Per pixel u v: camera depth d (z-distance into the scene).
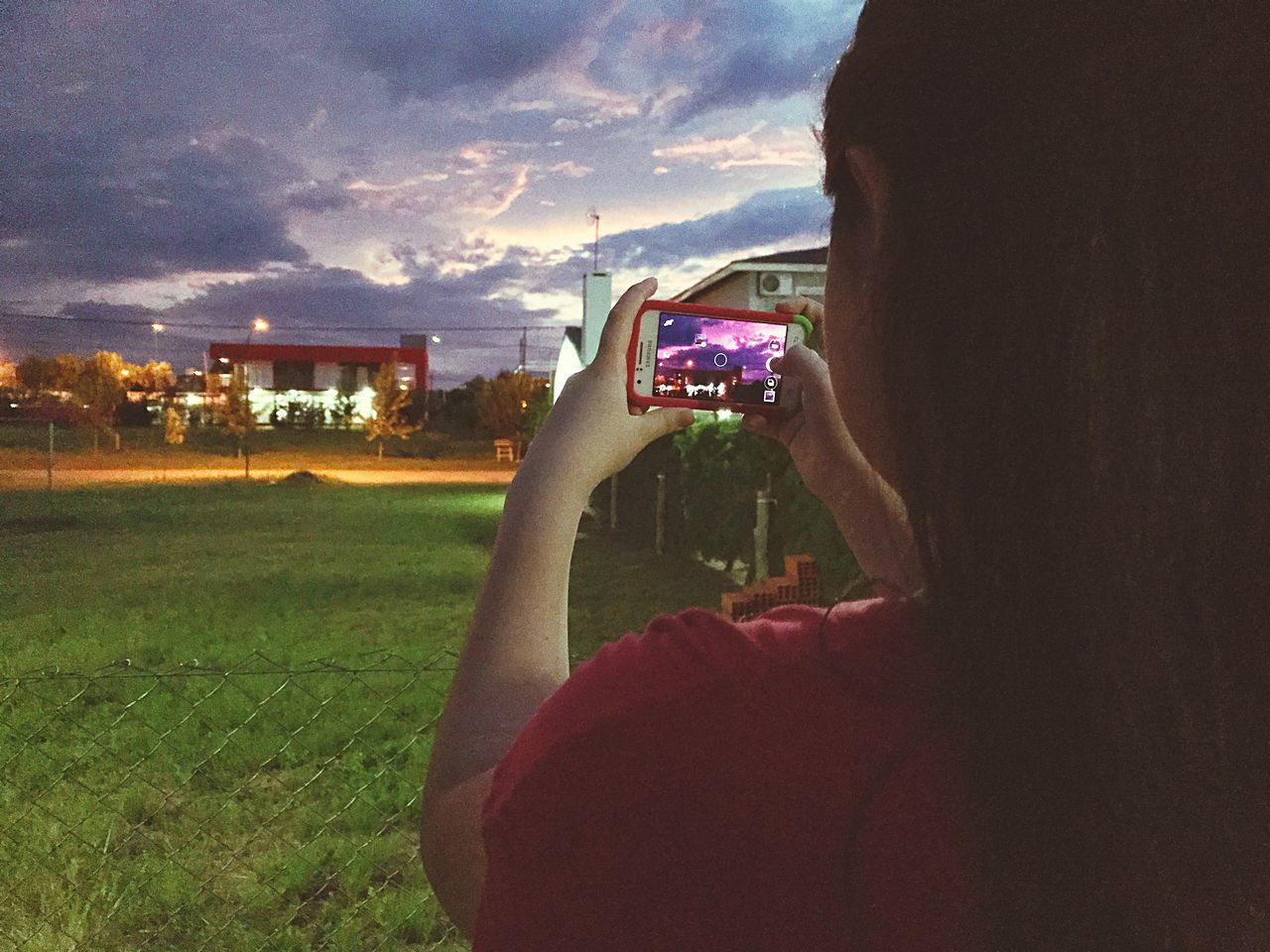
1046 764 0.36
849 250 0.45
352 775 3.95
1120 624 0.35
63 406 55.78
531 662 0.54
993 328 0.37
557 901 0.39
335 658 5.83
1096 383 0.34
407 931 2.92
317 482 26.23
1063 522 0.35
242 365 39.53
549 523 0.58
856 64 0.41
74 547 11.99
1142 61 0.35
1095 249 0.35
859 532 0.64
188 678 5.03
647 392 0.94
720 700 0.39
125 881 3.11
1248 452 0.34
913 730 0.38
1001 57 0.37
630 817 0.38
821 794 0.38
